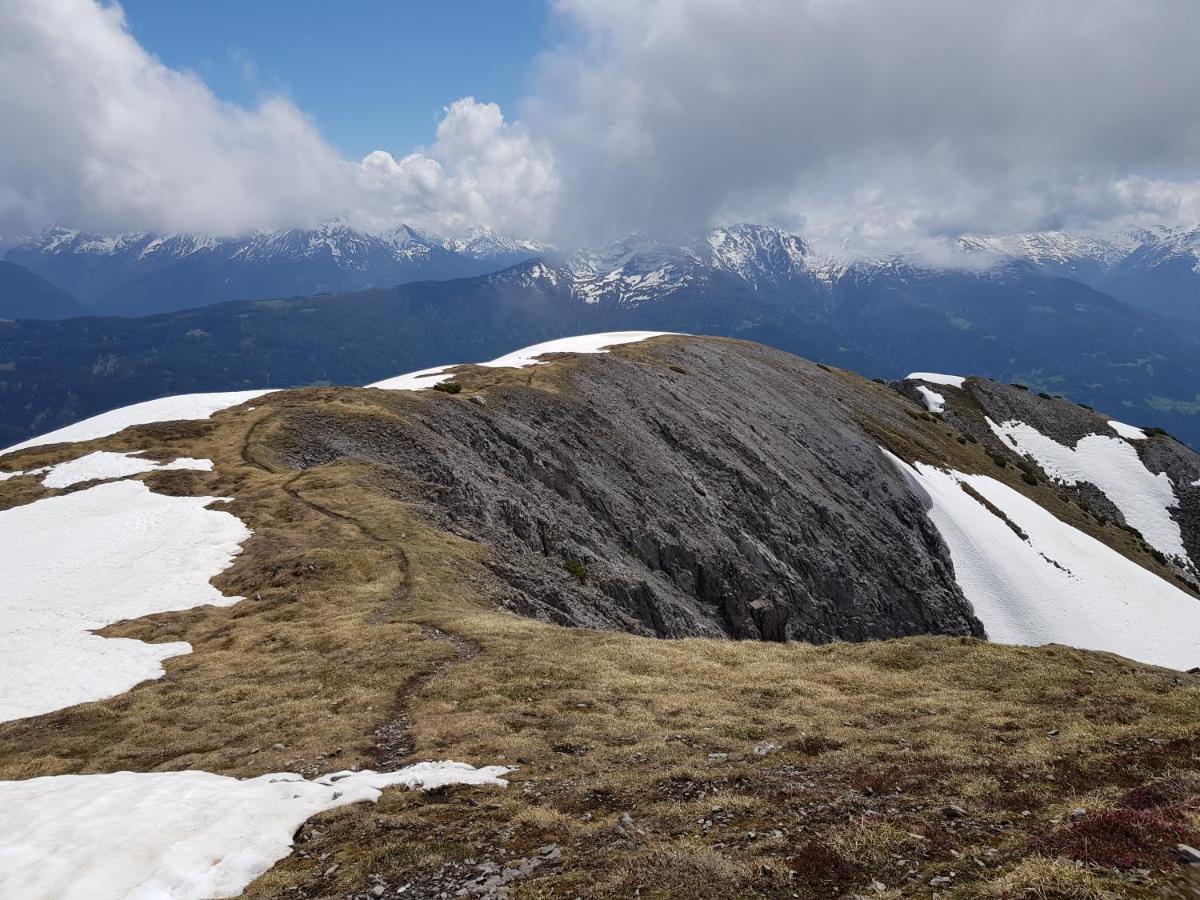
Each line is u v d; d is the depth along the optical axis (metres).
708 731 22.03
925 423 156.00
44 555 43.56
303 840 15.80
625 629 52.62
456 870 13.62
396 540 46.19
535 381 98.75
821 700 25.11
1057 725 20.86
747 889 11.55
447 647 30.81
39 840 15.08
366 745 21.89
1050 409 185.88
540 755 20.39
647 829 14.74
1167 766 15.67
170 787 18.22
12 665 31.06
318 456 65.75
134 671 30.61
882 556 99.94
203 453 63.56
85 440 68.25
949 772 16.64
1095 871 10.27
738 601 78.69
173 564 42.59
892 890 10.99
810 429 121.00
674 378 116.06
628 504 81.50
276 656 31.28
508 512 64.31
